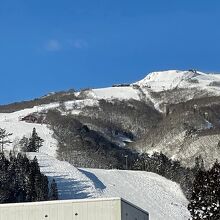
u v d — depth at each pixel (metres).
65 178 132.62
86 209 58.72
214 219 66.56
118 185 143.88
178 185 158.62
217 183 67.25
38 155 153.12
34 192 107.38
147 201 135.88
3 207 58.84
